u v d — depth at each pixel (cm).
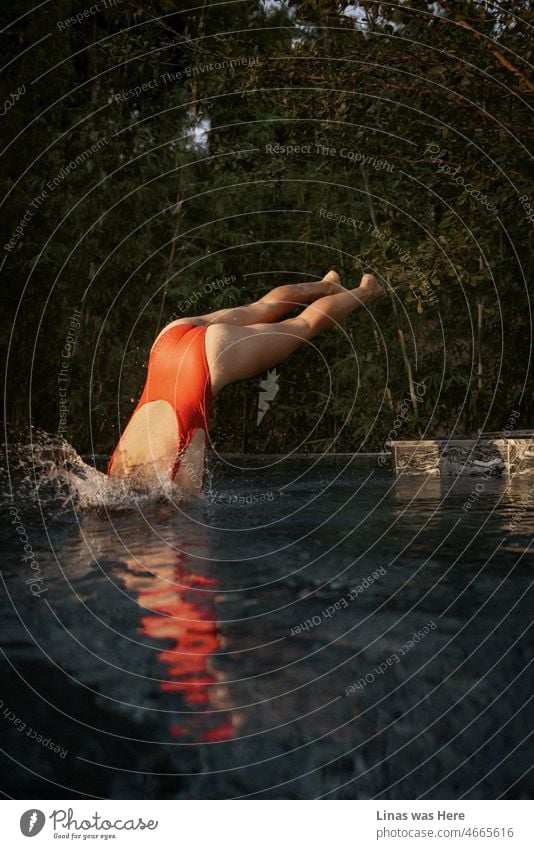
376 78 414
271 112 607
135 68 658
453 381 607
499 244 576
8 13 595
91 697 71
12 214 596
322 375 642
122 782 58
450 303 609
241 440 650
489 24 378
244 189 615
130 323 641
